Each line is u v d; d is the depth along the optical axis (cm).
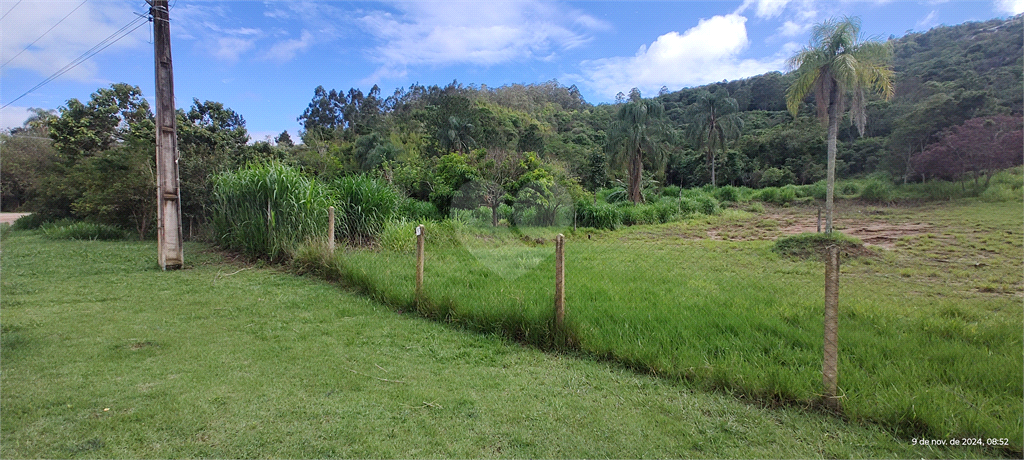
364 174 1058
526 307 447
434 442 249
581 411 286
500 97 7512
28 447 232
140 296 568
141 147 1187
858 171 3650
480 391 314
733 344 371
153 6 758
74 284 624
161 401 286
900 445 247
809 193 3134
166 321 464
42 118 2984
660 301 504
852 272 791
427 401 297
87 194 1130
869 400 278
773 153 4234
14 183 2259
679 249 1052
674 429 265
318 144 3825
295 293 593
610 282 611
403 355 382
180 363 351
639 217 1862
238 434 251
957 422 254
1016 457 234
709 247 1101
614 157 2988
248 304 536
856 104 1298
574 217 1285
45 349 375
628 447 247
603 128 5947
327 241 737
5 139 2333
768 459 237
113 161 1117
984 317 491
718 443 252
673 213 2052
